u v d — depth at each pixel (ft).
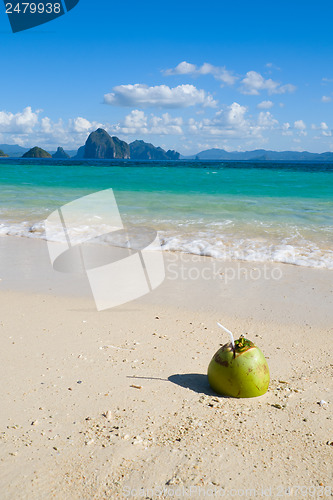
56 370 11.51
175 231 31.04
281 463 7.74
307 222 33.71
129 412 9.43
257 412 9.52
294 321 15.80
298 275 21.48
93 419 9.15
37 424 8.96
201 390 10.57
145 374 11.36
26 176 78.28
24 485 7.23
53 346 13.19
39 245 27.78
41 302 17.53
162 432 8.68
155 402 9.90
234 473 7.48
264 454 7.99
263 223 33.47
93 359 12.24
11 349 12.92
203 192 53.83
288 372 11.74
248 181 68.49
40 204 43.37
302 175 82.12
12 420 9.13
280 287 19.70
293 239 28.27
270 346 13.64
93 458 7.88
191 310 16.87
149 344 13.50
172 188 58.18
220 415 9.37
